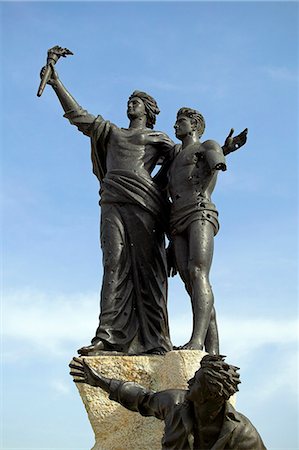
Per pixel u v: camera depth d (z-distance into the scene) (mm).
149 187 11008
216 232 10742
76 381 8414
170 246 11242
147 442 9758
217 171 10883
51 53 11633
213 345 10344
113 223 10984
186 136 11141
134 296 10898
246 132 11172
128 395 8102
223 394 7484
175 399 7867
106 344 10539
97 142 11484
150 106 11750
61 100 11602
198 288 10242
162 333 10875
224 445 7531
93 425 10023
